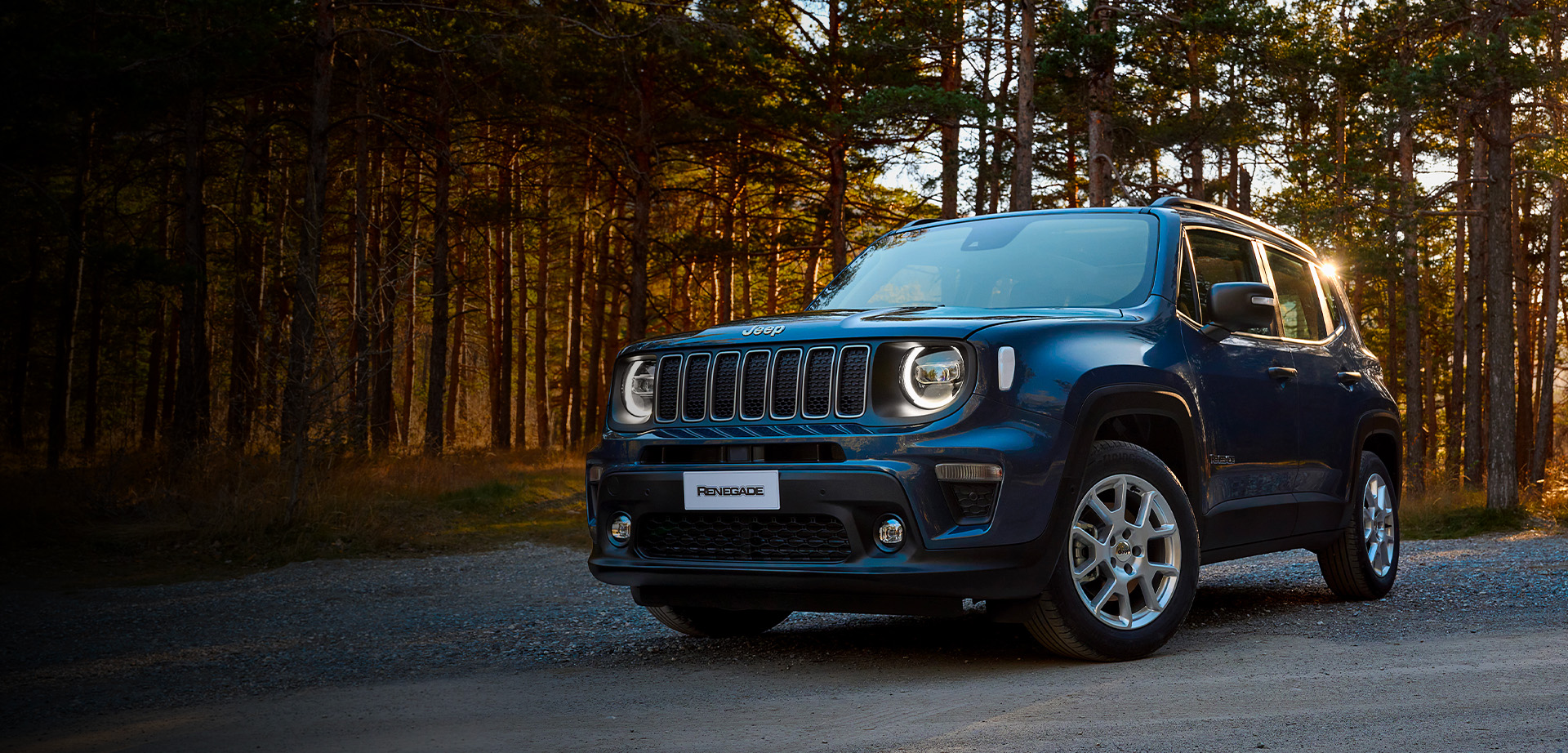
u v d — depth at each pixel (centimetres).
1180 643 457
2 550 1107
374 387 2355
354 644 555
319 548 1170
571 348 3272
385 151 2669
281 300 2764
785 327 416
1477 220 2377
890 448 382
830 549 393
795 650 467
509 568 1029
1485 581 641
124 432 2436
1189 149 2339
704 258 2858
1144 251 488
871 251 586
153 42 1459
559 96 2292
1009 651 445
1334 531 566
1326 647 424
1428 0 1803
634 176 2527
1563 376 3609
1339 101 2247
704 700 362
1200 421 456
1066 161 2812
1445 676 354
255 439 1614
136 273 1566
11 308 2820
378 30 1750
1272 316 467
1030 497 385
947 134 2384
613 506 438
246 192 2477
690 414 427
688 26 1908
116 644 599
